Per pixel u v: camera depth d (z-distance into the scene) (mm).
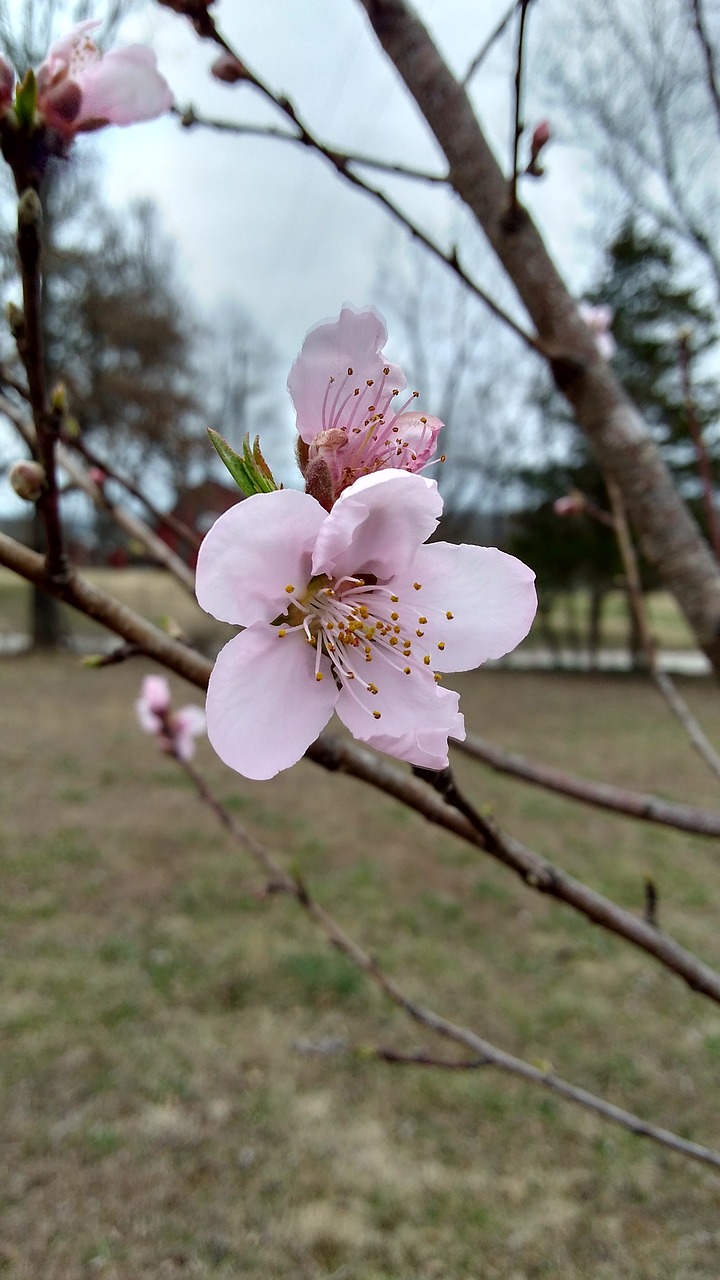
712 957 5711
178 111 1591
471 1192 3777
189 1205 3629
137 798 8586
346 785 9555
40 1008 4828
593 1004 5184
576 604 27312
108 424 18531
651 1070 4598
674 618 26203
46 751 10320
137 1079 4320
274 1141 4004
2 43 2180
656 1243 3531
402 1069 4523
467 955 5676
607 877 7117
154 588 16906
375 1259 3424
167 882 6531
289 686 926
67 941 5582
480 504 20547
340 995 5090
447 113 1691
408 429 967
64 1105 4129
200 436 19281
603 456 1778
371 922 6035
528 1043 4785
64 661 18297
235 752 886
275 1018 4867
